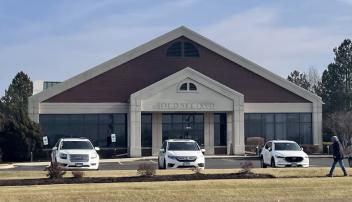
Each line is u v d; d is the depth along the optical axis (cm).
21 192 1997
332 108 8675
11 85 8862
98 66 5541
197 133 5606
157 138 5528
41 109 5416
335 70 8906
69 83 5478
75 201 1909
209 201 1983
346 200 2067
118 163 4369
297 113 5822
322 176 2588
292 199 2052
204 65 5731
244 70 5794
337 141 2592
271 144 3494
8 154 4794
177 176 2456
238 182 2262
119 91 5575
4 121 4884
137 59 5634
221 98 5484
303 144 5791
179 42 5719
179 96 5416
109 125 5525
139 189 2088
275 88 5809
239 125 5478
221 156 5209
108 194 1988
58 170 2430
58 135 5428
